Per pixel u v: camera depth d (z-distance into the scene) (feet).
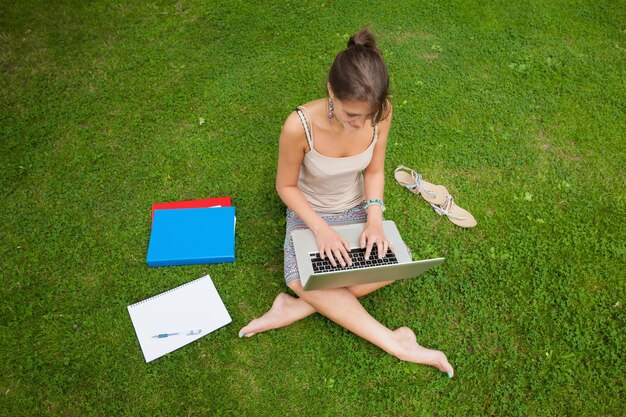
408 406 7.70
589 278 9.18
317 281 6.71
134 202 10.02
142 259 9.14
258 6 14.55
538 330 8.53
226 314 8.48
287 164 7.47
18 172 10.34
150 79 12.39
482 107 12.11
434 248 9.56
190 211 9.53
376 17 14.34
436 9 14.66
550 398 7.79
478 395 7.82
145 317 8.38
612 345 8.36
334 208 8.38
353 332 7.97
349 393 7.79
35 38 13.23
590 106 12.23
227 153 10.93
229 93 12.14
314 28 13.93
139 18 13.98
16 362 7.86
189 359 8.00
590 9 14.84
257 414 7.53
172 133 11.27
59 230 9.48
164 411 7.50
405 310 8.74
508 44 13.71
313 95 12.17
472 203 10.33
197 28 13.79
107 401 7.57
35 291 8.64
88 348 8.05
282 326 8.36
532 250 9.52
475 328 8.56
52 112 11.53
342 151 7.35
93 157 10.69
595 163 11.07
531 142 11.44
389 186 10.48
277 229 9.70
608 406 7.74
